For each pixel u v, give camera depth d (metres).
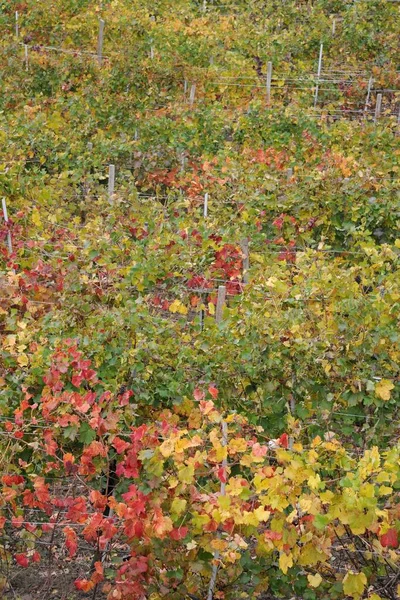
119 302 8.13
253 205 11.24
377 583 5.52
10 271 8.31
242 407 6.59
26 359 6.12
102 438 5.60
